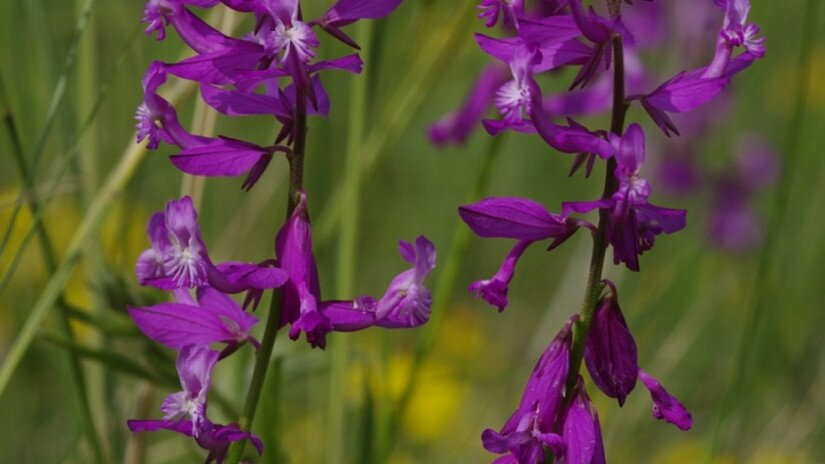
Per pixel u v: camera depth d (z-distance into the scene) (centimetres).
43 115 675
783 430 759
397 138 704
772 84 1137
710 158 929
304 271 331
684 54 859
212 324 349
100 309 594
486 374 853
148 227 349
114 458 623
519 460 333
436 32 667
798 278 914
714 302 820
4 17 665
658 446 776
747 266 881
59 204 803
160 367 510
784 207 575
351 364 657
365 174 654
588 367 340
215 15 573
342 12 332
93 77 627
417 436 830
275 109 352
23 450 738
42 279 748
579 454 333
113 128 758
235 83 333
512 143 1148
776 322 775
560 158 1157
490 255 1039
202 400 323
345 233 591
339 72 836
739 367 574
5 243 502
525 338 992
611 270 821
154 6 330
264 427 501
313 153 803
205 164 330
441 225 1069
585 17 319
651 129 923
